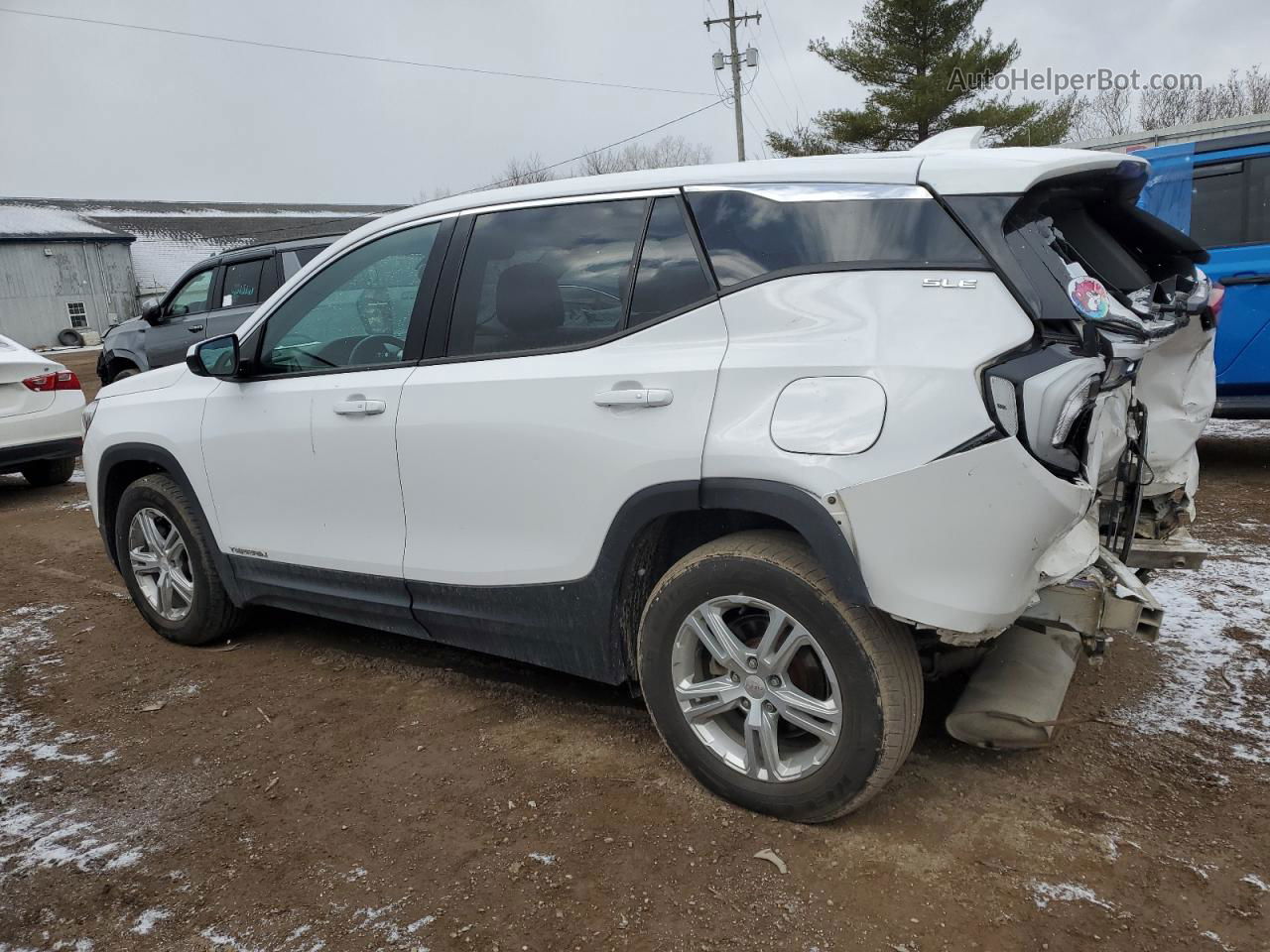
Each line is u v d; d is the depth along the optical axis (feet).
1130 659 11.59
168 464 13.14
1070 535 8.21
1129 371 8.42
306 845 8.59
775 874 7.79
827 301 7.91
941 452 7.11
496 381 9.58
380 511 10.82
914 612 7.34
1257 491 19.31
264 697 11.93
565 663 9.76
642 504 8.52
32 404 26.37
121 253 149.28
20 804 9.57
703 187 8.87
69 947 7.39
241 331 12.28
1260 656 11.47
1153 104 127.75
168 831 8.95
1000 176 7.55
